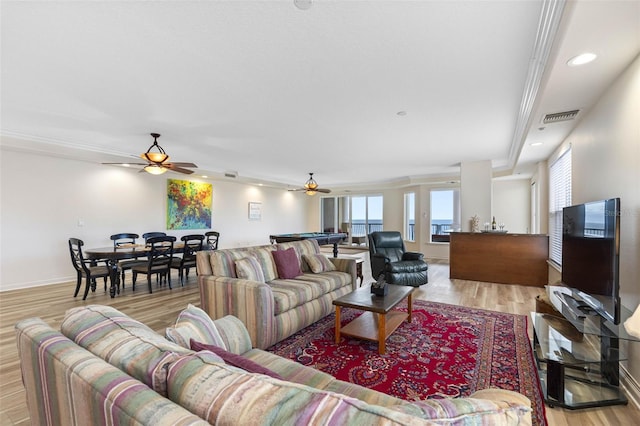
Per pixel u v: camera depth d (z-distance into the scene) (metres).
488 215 6.06
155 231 6.69
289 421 0.64
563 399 1.89
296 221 10.96
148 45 2.12
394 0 1.67
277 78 2.61
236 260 3.19
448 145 4.90
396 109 3.32
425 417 0.64
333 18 1.83
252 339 2.64
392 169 7.27
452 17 1.81
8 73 2.53
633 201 2.08
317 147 5.07
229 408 0.71
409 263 5.05
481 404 0.68
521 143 4.35
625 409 1.88
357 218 10.70
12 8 1.73
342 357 2.55
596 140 2.77
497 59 2.29
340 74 2.54
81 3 1.70
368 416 0.62
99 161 5.61
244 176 7.92
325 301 3.47
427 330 3.14
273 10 1.76
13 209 4.87
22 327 1.17
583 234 2.45
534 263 5.17
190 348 1.21
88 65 2.40
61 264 5.36
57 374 0.94
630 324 1.29
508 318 3.50
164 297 4.42
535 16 1.79
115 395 0.75
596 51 1.92
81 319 1.22
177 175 7.13
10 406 1.88
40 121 3.75
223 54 2.24
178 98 3.04
